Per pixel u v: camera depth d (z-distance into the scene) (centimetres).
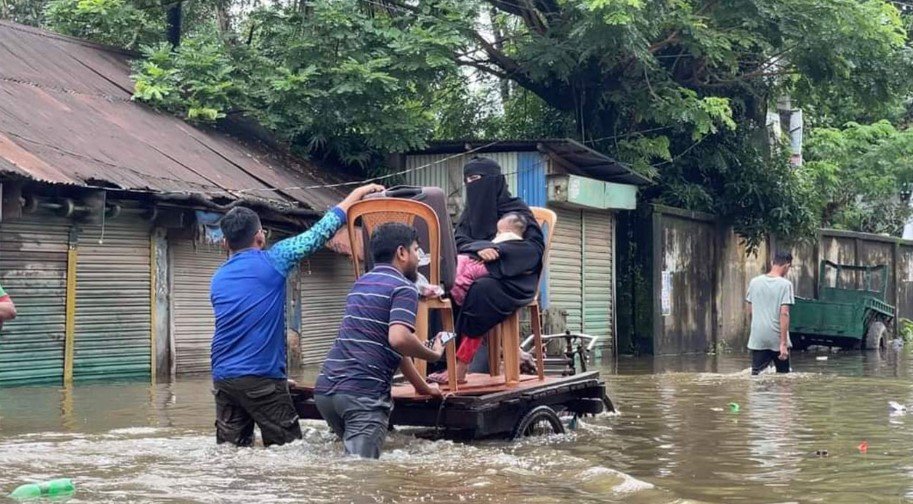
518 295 709
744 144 2139
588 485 526
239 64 1645
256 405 638
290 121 1641
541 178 1683
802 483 556
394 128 1628
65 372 1184
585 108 2006
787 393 1073
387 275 631
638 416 868
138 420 823
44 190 1131
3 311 683
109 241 1236
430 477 542
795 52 1945
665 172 2077
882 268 2561
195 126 1559
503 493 503
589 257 1870
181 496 485
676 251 2045
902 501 507
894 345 2398
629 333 1973
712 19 1858
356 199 682
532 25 1880
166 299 1304
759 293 1334
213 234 1314
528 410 720
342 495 491
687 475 582
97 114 1398
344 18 1611
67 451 628
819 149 2678
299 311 1498
